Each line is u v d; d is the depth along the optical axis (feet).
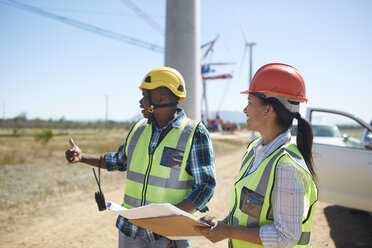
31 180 22.59
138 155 5.86
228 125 154.20
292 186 3.63
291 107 4.17
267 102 4.12
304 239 3.86
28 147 47.73
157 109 5.74
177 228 4.45
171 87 5.64
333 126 14.64
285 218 3.62
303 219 3.76
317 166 13.75
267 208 3.85
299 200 3.62
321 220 14.35
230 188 20.67
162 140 5.68
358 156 12.93
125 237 5.87
